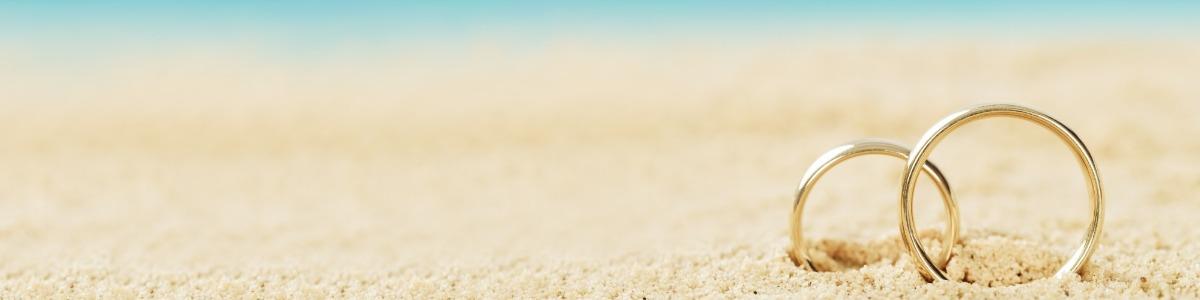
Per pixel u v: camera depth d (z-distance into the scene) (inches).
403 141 427.8
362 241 252.7
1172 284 160.6
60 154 409.4
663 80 533.0
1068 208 240.4
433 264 203.2
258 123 472.7
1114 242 194.4
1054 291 150.9
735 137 400.5
